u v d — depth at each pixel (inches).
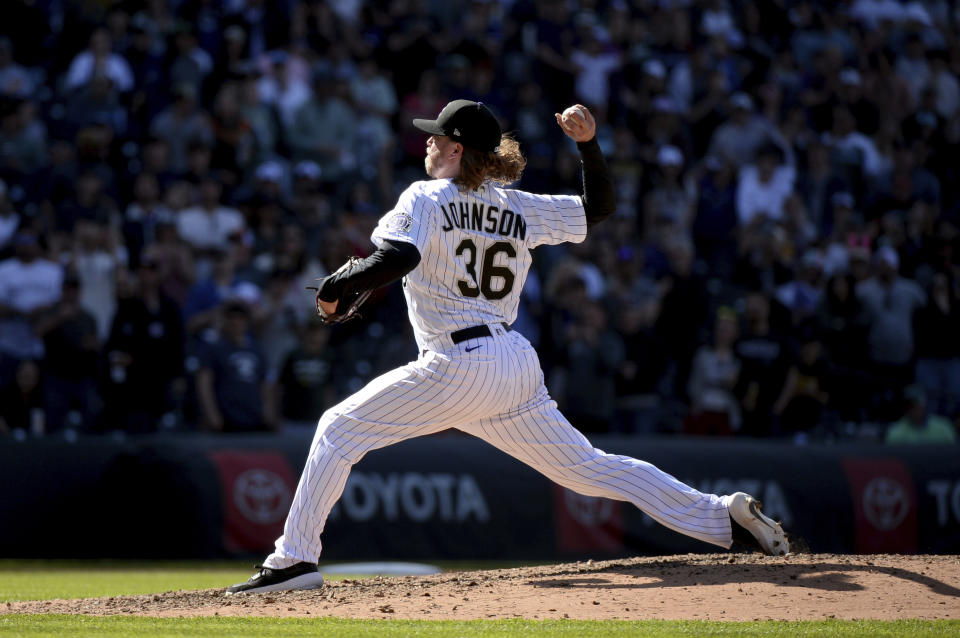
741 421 1573.6
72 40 1859.0
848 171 2149.4
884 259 1771.7
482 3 2095.2
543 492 1348.4
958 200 2325.3
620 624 525.7
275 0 1963.6
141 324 1374.3
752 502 639.8
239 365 1371.8
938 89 2449.6
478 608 573.9
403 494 1278.3
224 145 1726.1
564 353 1531.7
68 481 1208.2
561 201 638.5
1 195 1566.2
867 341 1740.9
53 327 1366.9
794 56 2416.3
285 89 1882.4
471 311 608.4
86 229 1517.0
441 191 597.9
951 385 1815.9
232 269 1540.4
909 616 544.1
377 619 547.2
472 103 607.5
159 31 1881.2
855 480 1454.2
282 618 553.0
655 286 1769.2
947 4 2723.9
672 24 2276.1
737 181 1968.5
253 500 1216.8
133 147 1710.1
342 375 1515.7
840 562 661.3
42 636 499.5
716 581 618.2
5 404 1337.4
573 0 2252.7
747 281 1793.8
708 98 2144.4
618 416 1562.5
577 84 2082.9
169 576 1006.4
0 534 1168.8
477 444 1355.8
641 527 1398.9
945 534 1492.4
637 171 1972.2
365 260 577.9
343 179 1815.9
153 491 1208.8
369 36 2089.1
